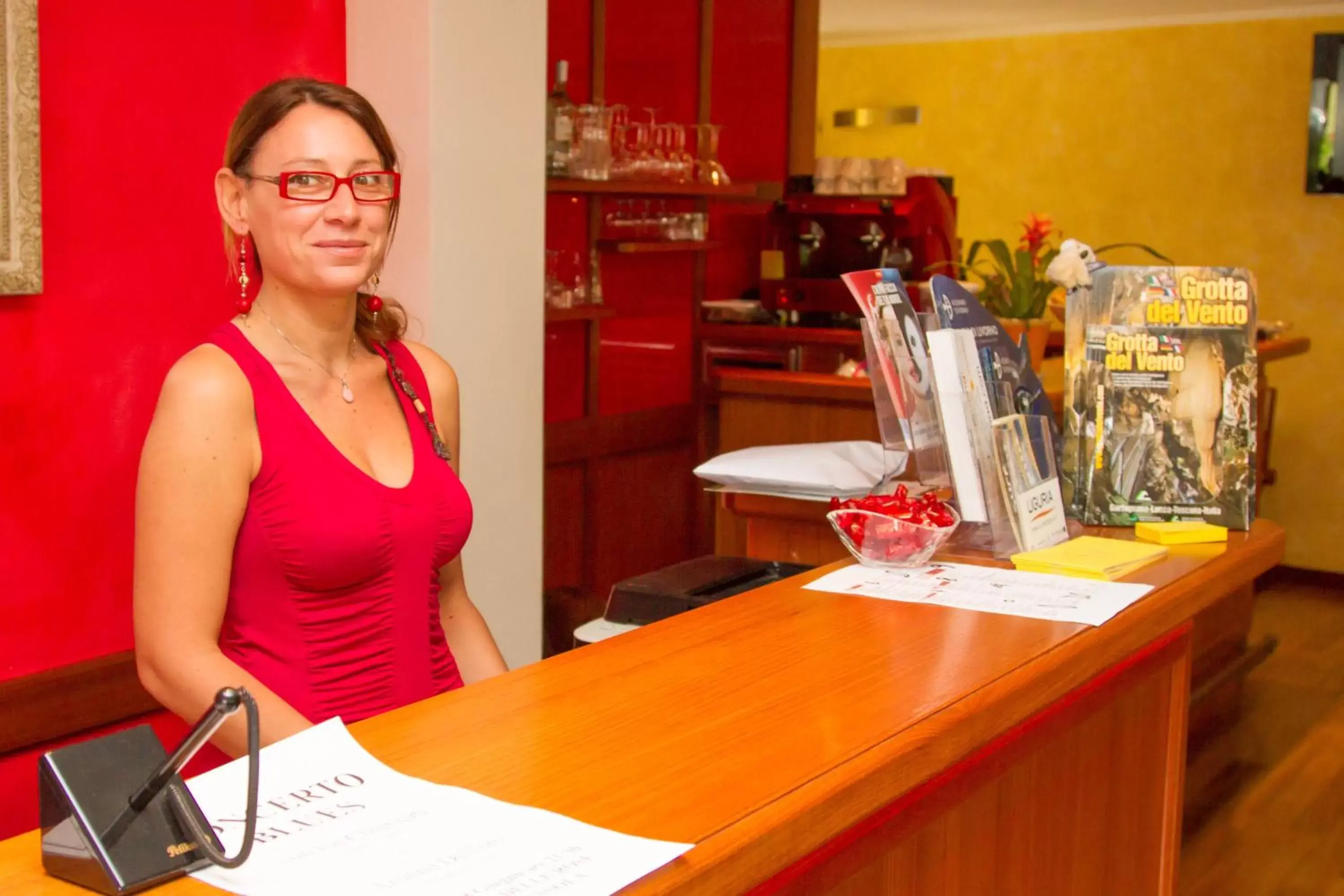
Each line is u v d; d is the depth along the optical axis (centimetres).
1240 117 739
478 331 312
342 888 90
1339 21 705
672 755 118
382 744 119
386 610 182
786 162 618
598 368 490
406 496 182
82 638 256
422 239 298
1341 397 725
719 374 463
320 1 295
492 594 326
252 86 280
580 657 148
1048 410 220
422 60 291
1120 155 779
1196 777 429
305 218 171
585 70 478
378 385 192
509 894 89
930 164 846
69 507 253
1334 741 468
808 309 598
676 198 523
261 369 174
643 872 93
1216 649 494
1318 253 724
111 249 255
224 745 165
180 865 91
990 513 200
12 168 231
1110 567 187
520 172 316
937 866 151
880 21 784
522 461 328
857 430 433
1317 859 366
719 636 158
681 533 541
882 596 178
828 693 136
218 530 168
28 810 249
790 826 106
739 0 566
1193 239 761
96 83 251
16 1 229
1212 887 345
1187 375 216
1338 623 647
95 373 254
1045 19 769
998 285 469
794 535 252
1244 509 216
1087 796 188
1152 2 698
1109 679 183
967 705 134
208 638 168
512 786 110
